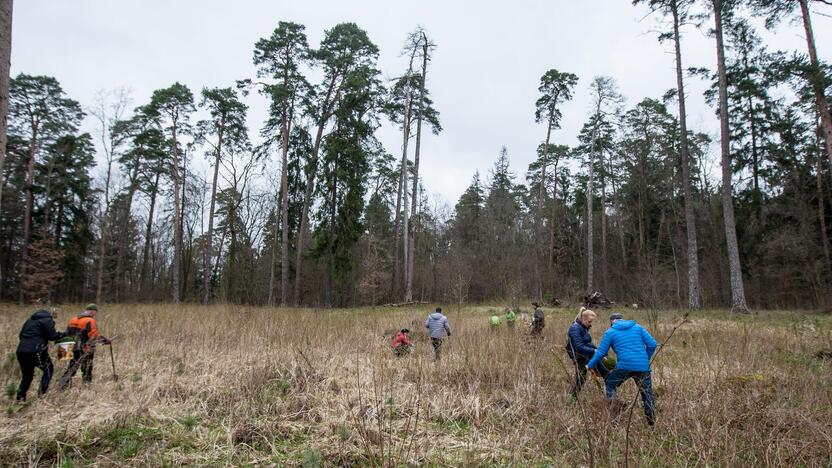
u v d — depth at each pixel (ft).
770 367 21.72
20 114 89.10
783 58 52.85
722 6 56.49
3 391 19.56
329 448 14.06
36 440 13.98
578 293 91.20
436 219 140.56
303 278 117.91
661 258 104.94
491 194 135.13
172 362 24.38
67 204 103.35
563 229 136.56
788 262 78.28
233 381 20.83
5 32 14.33
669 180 100.78
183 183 108.88
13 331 35.91
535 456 13.60
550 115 101.09
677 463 12.51
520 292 83.92
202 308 56.13
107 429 15.02
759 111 82.28
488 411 17.39
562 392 18.70
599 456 12.39
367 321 47.83
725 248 90.33
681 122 63.62
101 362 25.34
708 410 15.42
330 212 84.94
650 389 15.72
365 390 19.99
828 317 47.44
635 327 16.65
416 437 15.08
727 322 40.55
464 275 97.25
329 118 89.45
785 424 14.17
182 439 14.52
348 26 86.79
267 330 34.45
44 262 89.45
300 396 18.65
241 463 13.07
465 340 29.81
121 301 104.58
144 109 91.66
